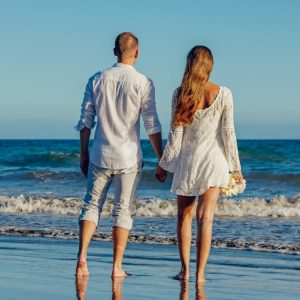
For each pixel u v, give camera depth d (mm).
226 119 5113
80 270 5344
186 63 5113
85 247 5371
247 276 5574
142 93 5293
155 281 5156
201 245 5125
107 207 12758
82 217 5391
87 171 5555
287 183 22734
